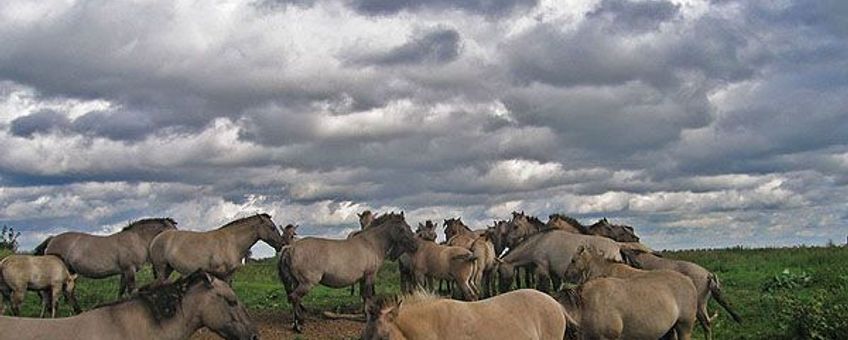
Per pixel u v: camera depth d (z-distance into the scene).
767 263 26.52
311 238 17.08
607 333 11.63
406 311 8.20
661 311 11.90
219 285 9.39
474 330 8.41
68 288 17.44
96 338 8.69
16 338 8.41
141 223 18.84
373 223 18.14
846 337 13.41
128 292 18.45
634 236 21.36
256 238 17.95
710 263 27.67
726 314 17.17
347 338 15.57
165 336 9.07
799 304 14.71
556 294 11.82
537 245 18.89
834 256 26.28
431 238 22.06
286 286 16.77
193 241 17.31
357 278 17.31
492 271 20.30
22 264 16.69
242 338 9.38
